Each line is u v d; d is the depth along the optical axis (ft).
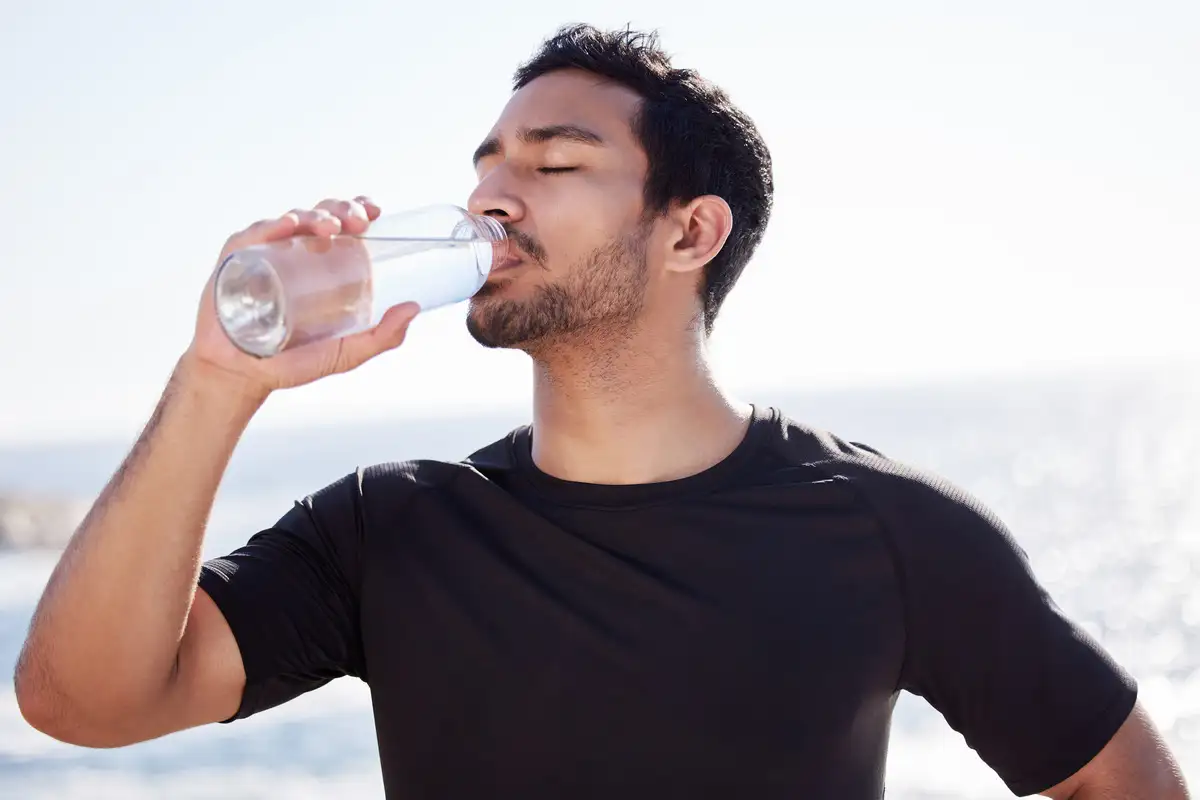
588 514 5.21
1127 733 5.16
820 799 4.85
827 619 5.01
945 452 87.35
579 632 4.98
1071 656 5.18
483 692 5.00
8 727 23.54
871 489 5.29
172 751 21.95
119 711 4.61
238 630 5.00
